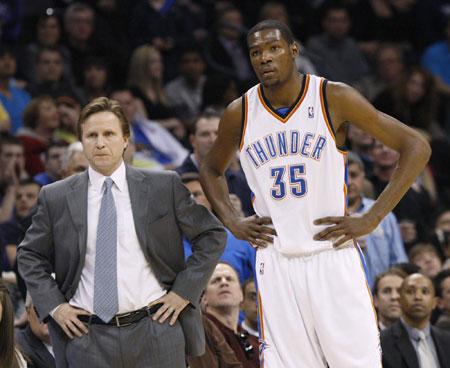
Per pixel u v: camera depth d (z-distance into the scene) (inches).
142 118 992.2
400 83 1136.2
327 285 498.3
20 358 542.9
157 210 520.4
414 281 702.5
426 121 1132.5
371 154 976.3
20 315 688.4
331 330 496.1
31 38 1113.4
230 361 634.8
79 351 508.7
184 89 1087.6
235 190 795.4
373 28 1301.7
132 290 510.9
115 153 515.5
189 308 526.0
